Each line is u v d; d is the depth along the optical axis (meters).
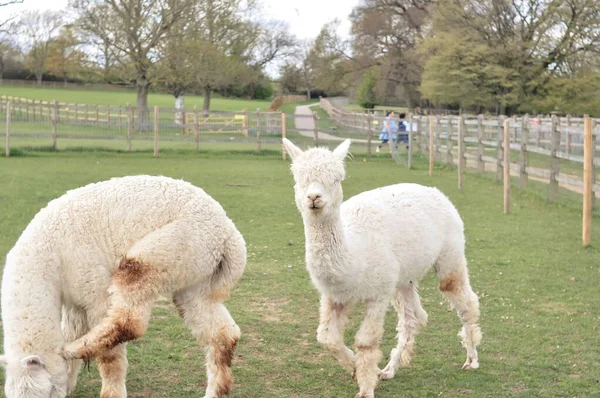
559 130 13.54
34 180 16.58
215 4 38.38
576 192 13.72
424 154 24.94
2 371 5.25
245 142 26.53
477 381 5.24
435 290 7.79
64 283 4.36
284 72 77.31
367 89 60.19
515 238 10.66
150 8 34.72
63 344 4.25
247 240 10.45
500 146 17.17
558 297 7.51
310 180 4.62
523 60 37.12
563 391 5.04
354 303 5.06
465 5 38.47
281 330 6.39
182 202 4.55
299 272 8.54
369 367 4.90
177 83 38.81
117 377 4.44
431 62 38.12
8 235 10.15
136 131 26.45
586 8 35.12
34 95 61.47
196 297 4.63
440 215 5.59
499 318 6.77
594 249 9.87
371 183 17.62
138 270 4.29
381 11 50.62
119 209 4.44
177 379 5.21
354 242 4.86
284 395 4.98
